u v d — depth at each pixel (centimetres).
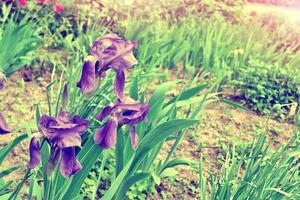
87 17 225
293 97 196
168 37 221
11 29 167
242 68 207
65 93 90
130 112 86
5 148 95
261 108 191
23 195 121
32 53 184
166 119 122
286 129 180
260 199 112
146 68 192
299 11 366
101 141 83
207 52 212
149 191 131
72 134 77
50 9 220
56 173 94
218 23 244
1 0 212
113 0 242
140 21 220
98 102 108
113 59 86
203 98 128
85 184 127
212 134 167
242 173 148
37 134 79
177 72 210
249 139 169
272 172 126
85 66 85
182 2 268
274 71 203
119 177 102
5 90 170
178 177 141
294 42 266
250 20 286
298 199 122
